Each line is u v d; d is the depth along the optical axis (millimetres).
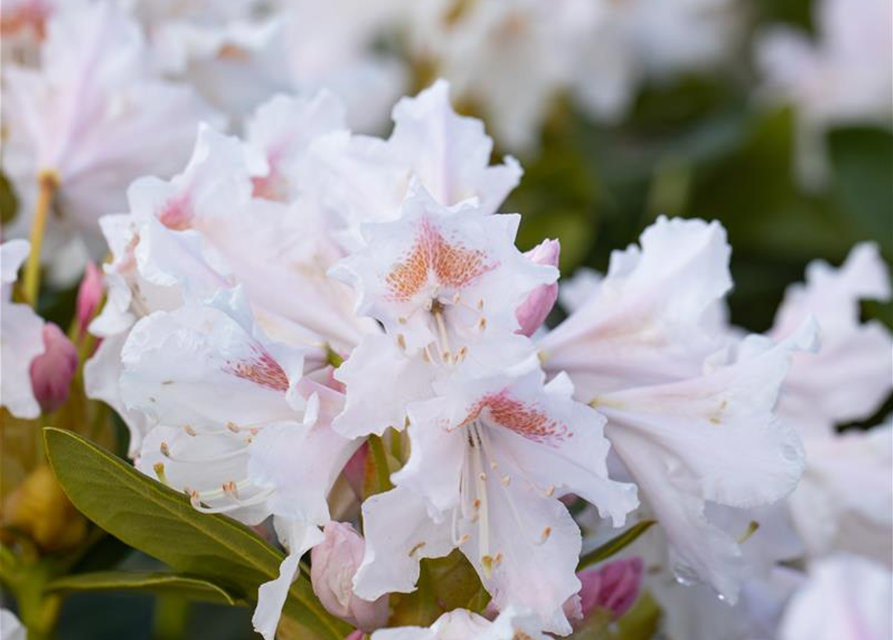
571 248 1078
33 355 731
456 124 708
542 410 646
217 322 649
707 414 680
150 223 667
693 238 702
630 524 717
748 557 756
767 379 676
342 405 659
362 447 672
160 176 824
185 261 669
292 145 737
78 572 773
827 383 814
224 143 702
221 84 879
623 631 758
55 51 826
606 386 700
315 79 1072
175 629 884
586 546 737
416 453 636
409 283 651
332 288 692
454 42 1124
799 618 788
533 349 650
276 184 735
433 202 643
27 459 755
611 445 690
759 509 727
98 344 749
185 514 676
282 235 697
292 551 665
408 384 651
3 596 897
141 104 822
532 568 657
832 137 1134
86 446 663
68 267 875
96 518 688
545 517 658
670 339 697
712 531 685
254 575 700
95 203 823
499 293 653
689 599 760
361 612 663
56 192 819
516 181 711
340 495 684
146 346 655
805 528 784
